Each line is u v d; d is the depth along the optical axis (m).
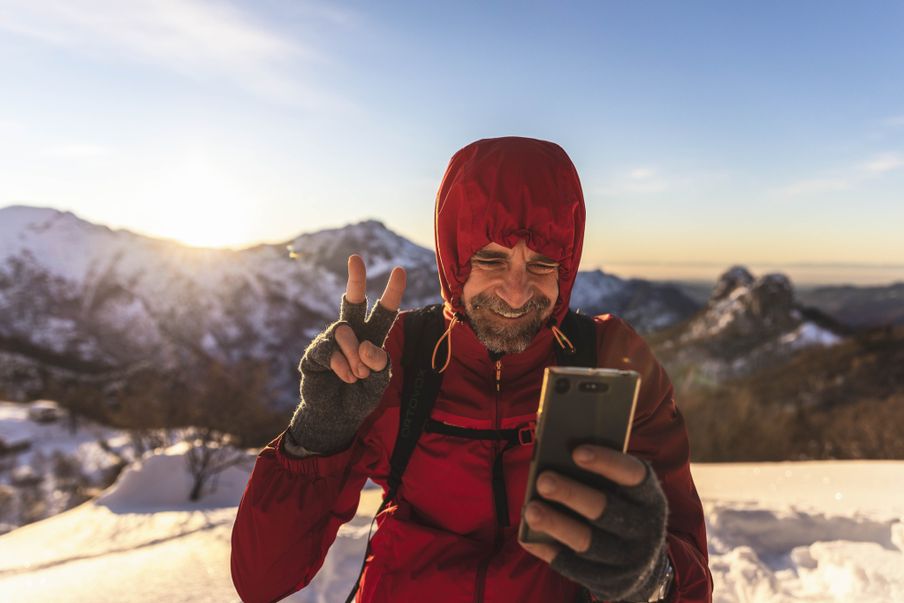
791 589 3.37
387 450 1.34
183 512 7.24
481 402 1.27
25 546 5.78
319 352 1.06
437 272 1.34
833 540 3.91
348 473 1.29
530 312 1.22
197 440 10.38
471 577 1.19
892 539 3.86
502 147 1.24
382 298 1.09
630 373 0.85
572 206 1.20
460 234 1.21
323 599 3.19
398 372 1.32
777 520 4.01
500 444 1.26
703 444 16.92
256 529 1.16
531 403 1.27
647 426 1.34
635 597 0.92
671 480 1.29
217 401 14.94
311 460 1.14
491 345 1.23
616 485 0.83
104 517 6.97
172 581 3.95
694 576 1.09
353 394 1.09
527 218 1.17
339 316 1.11
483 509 1.25
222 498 8.86
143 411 15.95
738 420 17.17
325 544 1.26
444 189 1.32
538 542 0.83
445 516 1.28
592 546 0.79
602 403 0.84
